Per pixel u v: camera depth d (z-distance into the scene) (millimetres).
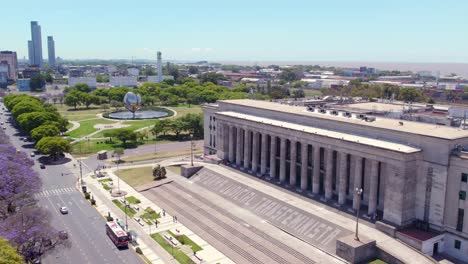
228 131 191000
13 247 92000
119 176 189875
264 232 125438
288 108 179500
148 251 117438
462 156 110125
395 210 118750
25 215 109625
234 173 175000
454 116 166875
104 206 152750
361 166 129125
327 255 111688
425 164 118000
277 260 111562
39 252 104000
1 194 130625
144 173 192875
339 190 136625
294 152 152750
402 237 113875
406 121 147125
